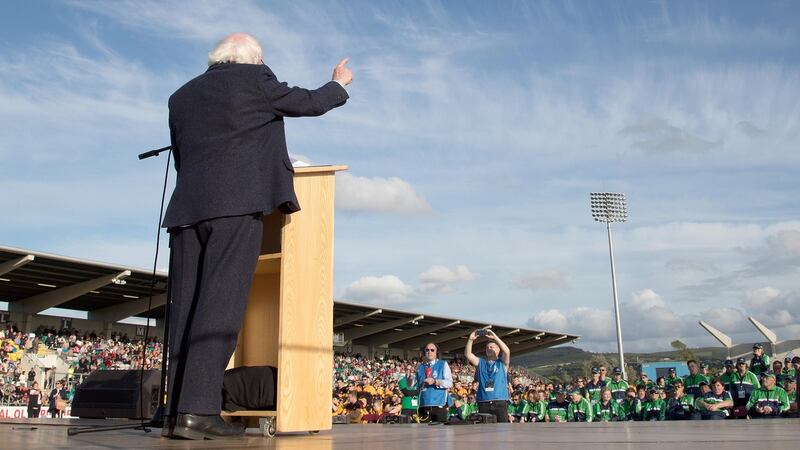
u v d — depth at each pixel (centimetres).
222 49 345
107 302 3528
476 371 1195
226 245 322
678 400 1761
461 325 4947
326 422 377
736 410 1589
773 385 1559
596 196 5359
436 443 244
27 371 2802
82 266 2848
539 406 2167
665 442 228
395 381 3659
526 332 5259
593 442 236
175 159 356
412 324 4706
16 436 319
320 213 391
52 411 2527
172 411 321
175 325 332
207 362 312
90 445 239
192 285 331
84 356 3181
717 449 186
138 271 2997
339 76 365
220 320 316
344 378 3994
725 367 1661
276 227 443
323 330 384
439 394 1295
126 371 802
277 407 354
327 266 390
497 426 505
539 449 199
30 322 3253
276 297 458
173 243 346
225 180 324
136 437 320
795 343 3003
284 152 343
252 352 458
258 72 336
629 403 2011
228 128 329
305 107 342
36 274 2911
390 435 335
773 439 236
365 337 4828
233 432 317
